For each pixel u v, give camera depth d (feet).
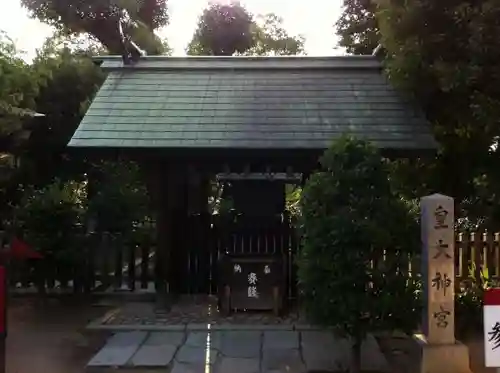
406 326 22.29
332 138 30.68
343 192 22.30
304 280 22.57
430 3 28.12
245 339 28.14
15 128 38.58
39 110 48.85
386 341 28.76
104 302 37.70
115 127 31.73
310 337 28.45
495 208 33.06
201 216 37.68
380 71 37.63
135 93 35.35
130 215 42.50
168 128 31.68
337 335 23.24
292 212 43.68
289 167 33.63
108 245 39.19
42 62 51.72
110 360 25.02
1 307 19.60
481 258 35.40
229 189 36.24
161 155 30.60
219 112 33.30
